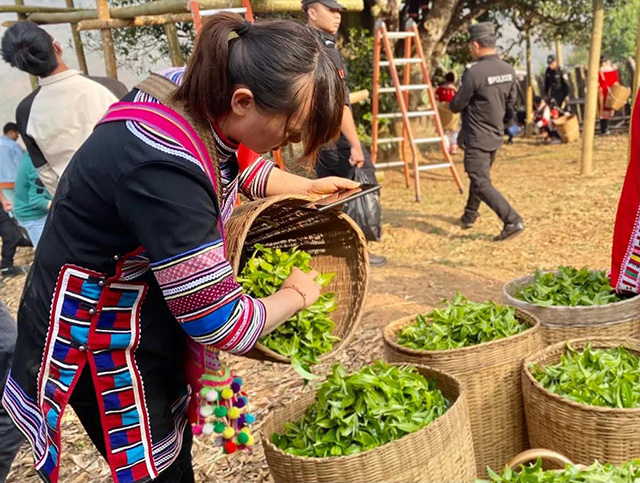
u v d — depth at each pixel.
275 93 1.51
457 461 2.31
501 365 2.79
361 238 2.13
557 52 16.02
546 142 13.47
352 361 4.18
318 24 4.88
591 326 3.00
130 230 1.56
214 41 1.54
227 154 1.68
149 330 1.73
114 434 1.72
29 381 1.76
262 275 2.07
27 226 6.23
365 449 2.24
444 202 8.82
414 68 11.81
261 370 4.20
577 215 7.33
